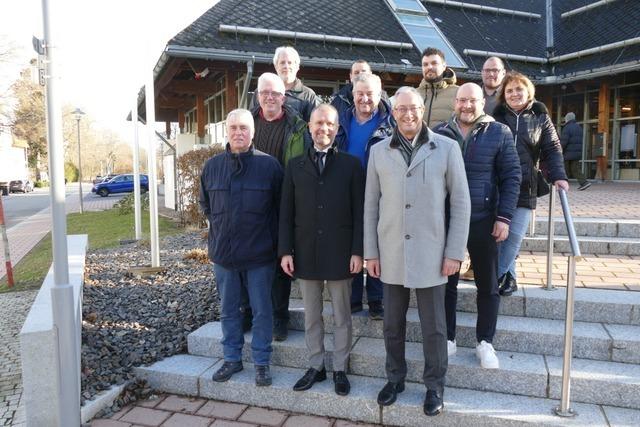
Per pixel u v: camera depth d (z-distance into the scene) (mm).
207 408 3479
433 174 2953
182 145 14125
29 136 40438
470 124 3352
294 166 3359
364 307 4148
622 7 14875
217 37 11219
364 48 12688
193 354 4031
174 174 14508
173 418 3346
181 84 13867
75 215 19266
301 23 12641
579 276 4363
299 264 3346
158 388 3732
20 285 7680
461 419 3053
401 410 3164
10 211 25016
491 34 15562
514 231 3764
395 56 12750
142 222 12695
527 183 3721
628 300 3693
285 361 3785
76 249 6125
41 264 9312
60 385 3025
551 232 3963
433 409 3043
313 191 3275
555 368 3268
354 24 13508
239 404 3535
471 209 3234
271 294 3742
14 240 14164
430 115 4113
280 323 3867
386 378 3537
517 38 15805
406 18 14531
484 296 3316
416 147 2996
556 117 16391
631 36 13312
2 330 5406
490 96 4125
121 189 37844
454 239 2965
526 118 3705
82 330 4234
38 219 20203
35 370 3127
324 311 4074
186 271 6121
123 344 4129
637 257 5039
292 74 4117
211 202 3553
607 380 3105
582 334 3455
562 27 16219
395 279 3035
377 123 3764
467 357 3461
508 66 14375
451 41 14477
